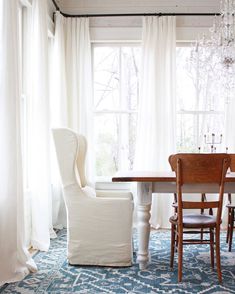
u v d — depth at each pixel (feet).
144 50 14.43
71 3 15.14
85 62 14.66
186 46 15.20
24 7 11.40
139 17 14.96
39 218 10.89
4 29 8.16
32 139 10.88
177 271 8.98
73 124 14.60
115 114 15.38
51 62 13.94
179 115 15.34
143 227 9.09
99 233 9.32
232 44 11.21
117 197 10.76
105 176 15.38
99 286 7.98
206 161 7.96
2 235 8.08
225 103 14.06
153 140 14.21
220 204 8.25
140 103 14.33
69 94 14.69
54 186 13.46
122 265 9.27
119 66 15.47
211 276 8.66
